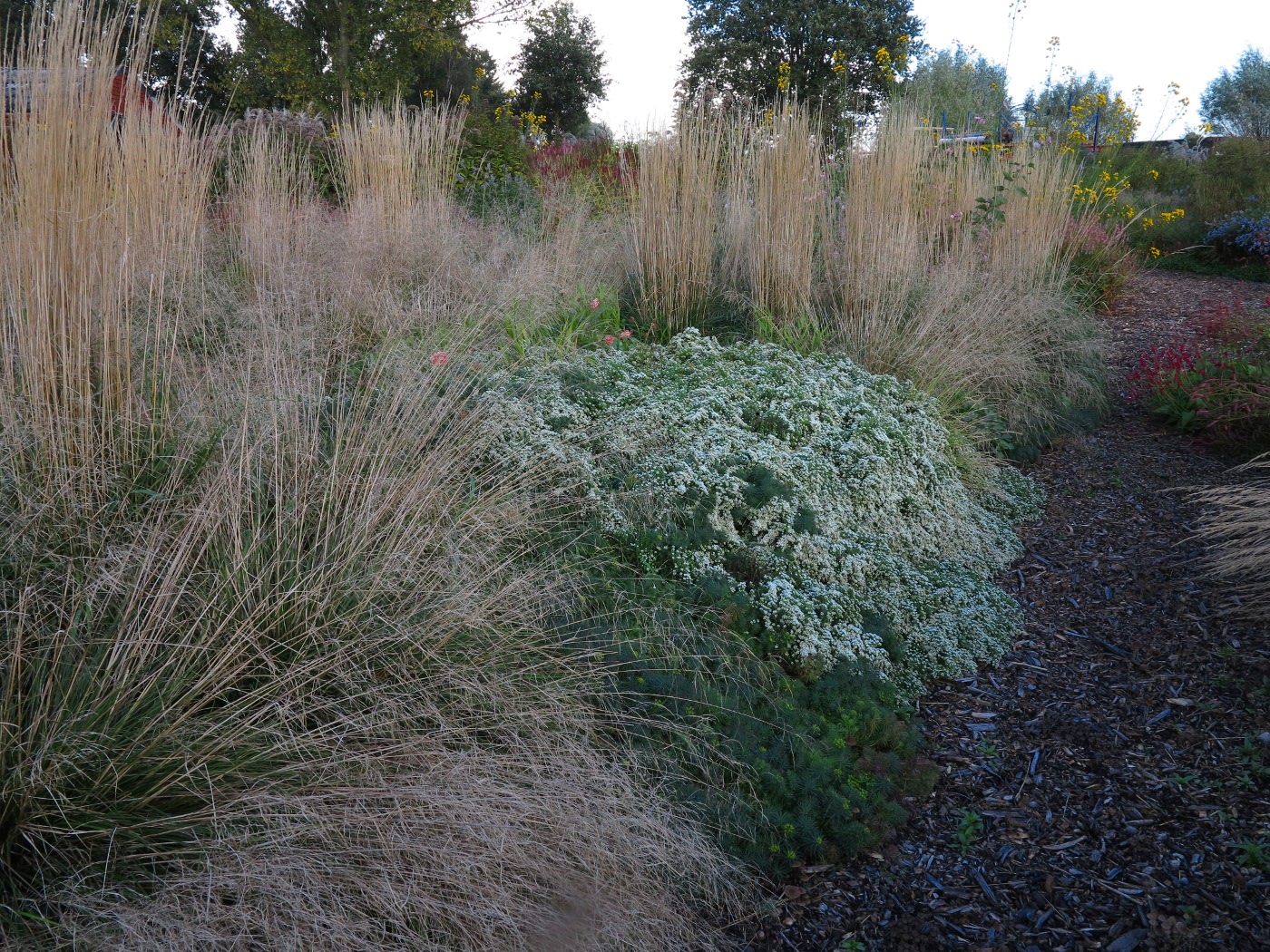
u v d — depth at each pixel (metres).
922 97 8.94
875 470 4.11
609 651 2.76
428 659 2.44
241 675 2.19
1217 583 3.98
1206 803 2.74
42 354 2.42
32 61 2.45
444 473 2.94
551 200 7.61
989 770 2.96
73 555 2.30
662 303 5.79
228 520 2.44
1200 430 5.92
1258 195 12.84
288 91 14.60
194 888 1.77
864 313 5.70
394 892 1.84
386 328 4.39
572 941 1.97
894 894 2.44
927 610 3.71
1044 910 2.39
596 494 3.36
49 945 1.64
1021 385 5.93
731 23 17.03
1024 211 7.70
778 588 3.22
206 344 3.50
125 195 2.82
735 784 2.54
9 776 1.83
